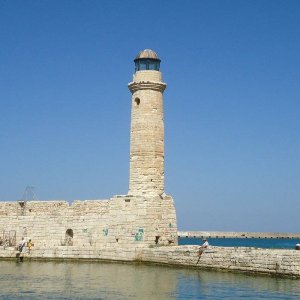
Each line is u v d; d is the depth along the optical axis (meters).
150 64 50.91
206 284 33.72
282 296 29.14
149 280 35.88
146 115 49.12
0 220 56.12
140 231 47.34
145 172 48.47
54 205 53.75
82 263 48.38
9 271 41.84
